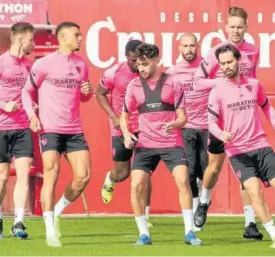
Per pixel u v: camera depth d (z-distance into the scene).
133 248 30.72
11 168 40.62
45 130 31.50
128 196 42.97
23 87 32.69
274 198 43.16
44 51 41.59
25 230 35.00
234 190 43.12
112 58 42.91
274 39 43.03
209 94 34.34
